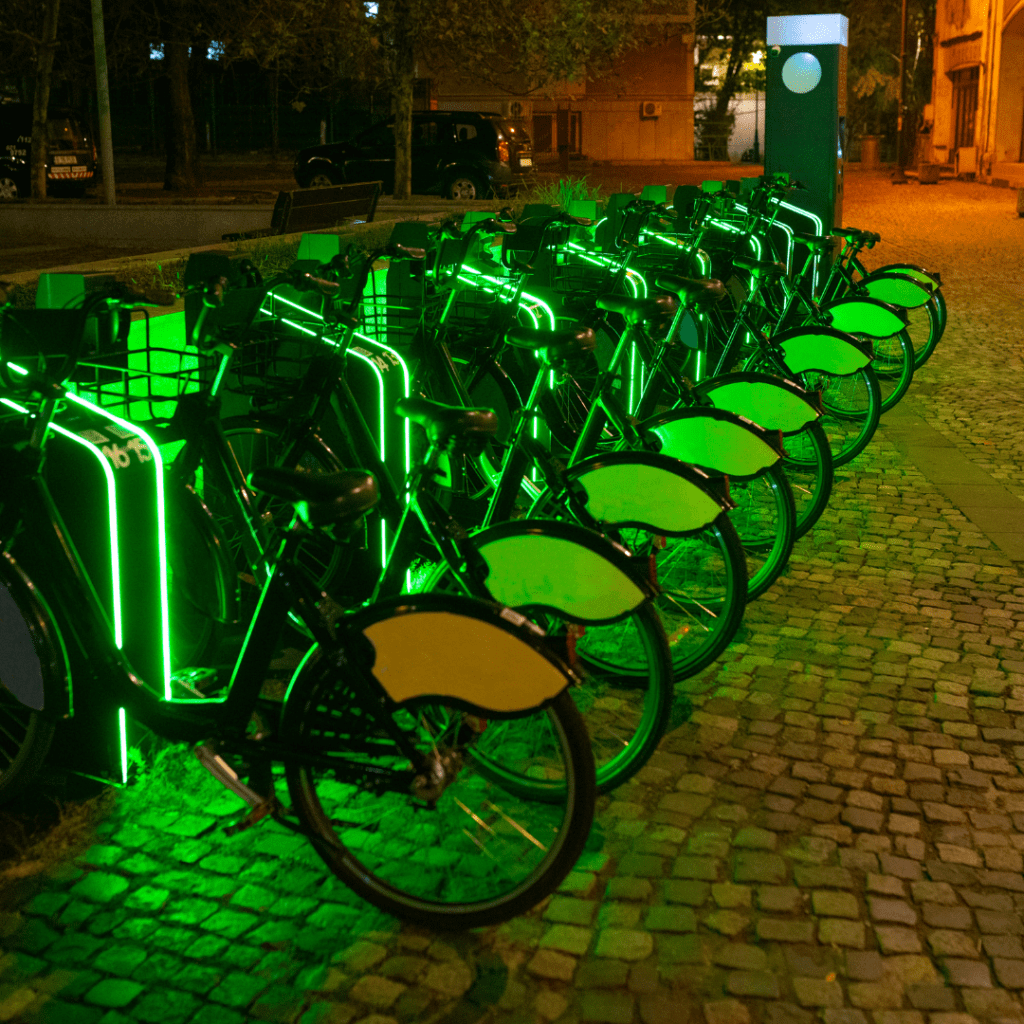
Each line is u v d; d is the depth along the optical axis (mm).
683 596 4348
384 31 17484
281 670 4262
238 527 4109
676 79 41906
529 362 5613
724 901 3129
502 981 2834
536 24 17516
